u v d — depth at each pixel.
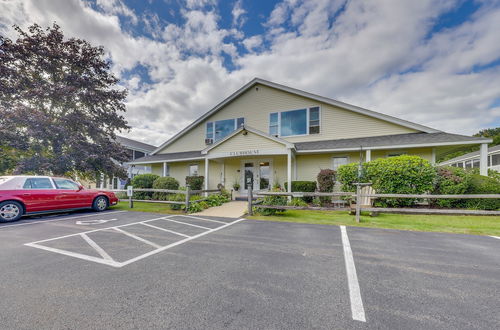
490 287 2.40
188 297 2.18
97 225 5.80
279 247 3.87
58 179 7.38
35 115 9.07
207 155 11.13
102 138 11.84
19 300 2.11
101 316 1.86
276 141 9.56
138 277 2.65
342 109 11.30
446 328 1.70
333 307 2.00
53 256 3.39
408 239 4.34
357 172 8.01
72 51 10.81
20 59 9.80
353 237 4.52
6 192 6.13
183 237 4.57
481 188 7.08
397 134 10.31
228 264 3.07
